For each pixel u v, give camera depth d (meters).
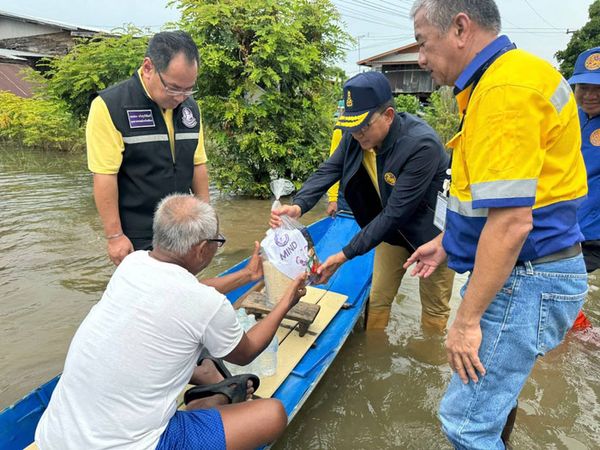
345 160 2.87
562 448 2.31
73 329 3.24
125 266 1.67
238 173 6.89
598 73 2.60
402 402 2.65
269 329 1.94
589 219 2.88
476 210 1.53
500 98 1.31
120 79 6.36
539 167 1.33
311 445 2.33
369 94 2.33
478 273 1.45
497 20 1.44
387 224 2.50
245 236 5.30
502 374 1.65
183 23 6.42
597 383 2.81
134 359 1.50
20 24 17.75
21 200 6.50
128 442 1.52
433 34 1.48
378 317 3.33
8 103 12.67
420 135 2.44
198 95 6.73
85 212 5.95
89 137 2.38
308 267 2.38
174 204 1.67
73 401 1.52
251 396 2.14
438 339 3.28
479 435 1.71
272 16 6.26
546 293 1.55
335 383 2.80
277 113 6.80
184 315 1.55
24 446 1.98
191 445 1.65
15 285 3.86
